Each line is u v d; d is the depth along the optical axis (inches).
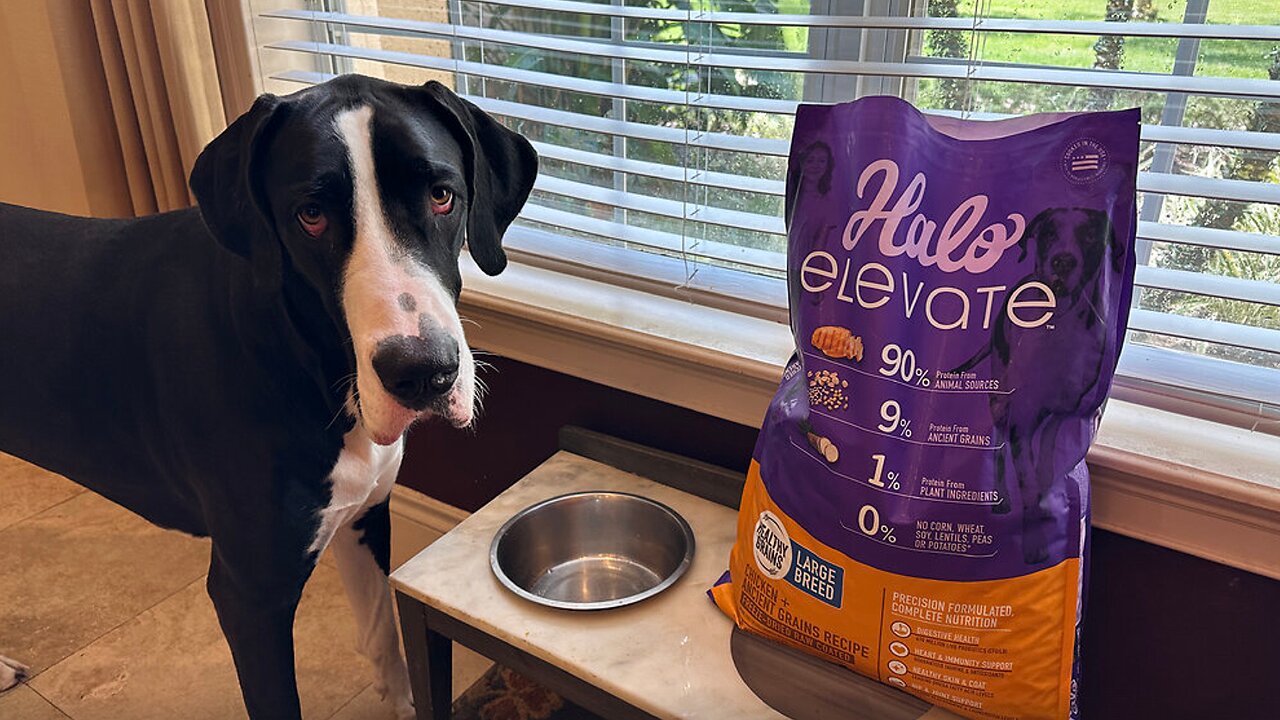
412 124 36.8
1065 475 34.4
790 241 38.5
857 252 36.1
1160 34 37.0
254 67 63.5
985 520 33.9
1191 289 40.4
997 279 34.3
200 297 42.4
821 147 37.3
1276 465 38.9
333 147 35.1
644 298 55.4
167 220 45.5
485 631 42.5
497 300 55.2
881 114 35.9
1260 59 38.7
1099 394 34.1
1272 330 41.0
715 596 42.4
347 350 38.8
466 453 64.4
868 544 35.3
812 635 37.9
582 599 49.1
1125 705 46.1
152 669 61.5
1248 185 38.8
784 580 38.1
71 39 63.5
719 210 52.6
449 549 46.8
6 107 73.3
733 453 52.7
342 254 35.7
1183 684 44.0
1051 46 42.8
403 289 34.8
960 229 34.9
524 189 43.7
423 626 45.6
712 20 46.1
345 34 66.2
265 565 44.4
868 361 35.7
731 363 48.1
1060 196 33.7
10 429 49.2
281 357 40.9
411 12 60.6
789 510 37.6
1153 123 41.9
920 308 35.2
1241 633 41.5
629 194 55.8
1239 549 39.3
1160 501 40.1
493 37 53.9
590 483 52.2
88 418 46.5
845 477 35.7
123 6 60.1
